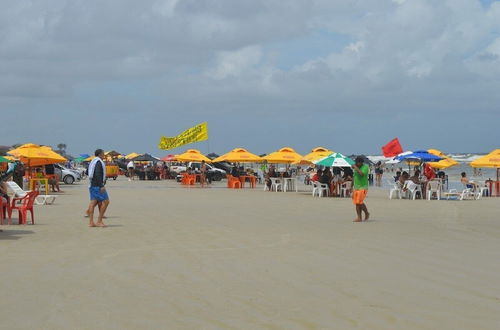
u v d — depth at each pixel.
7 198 15.93
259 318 6.61
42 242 12.41
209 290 7.97
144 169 57.22
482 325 6.34
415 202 27.11
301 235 13.72
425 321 6.48
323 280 8.62
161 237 13.29
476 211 21.67
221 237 13.31
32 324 6.37
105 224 15.98
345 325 6.34
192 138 43.69
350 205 24.22
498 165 32.78
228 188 40.69
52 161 29.52
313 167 49.00
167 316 6.69
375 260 10.30
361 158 17.05
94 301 7.37
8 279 8.63
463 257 10.63
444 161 37.91
